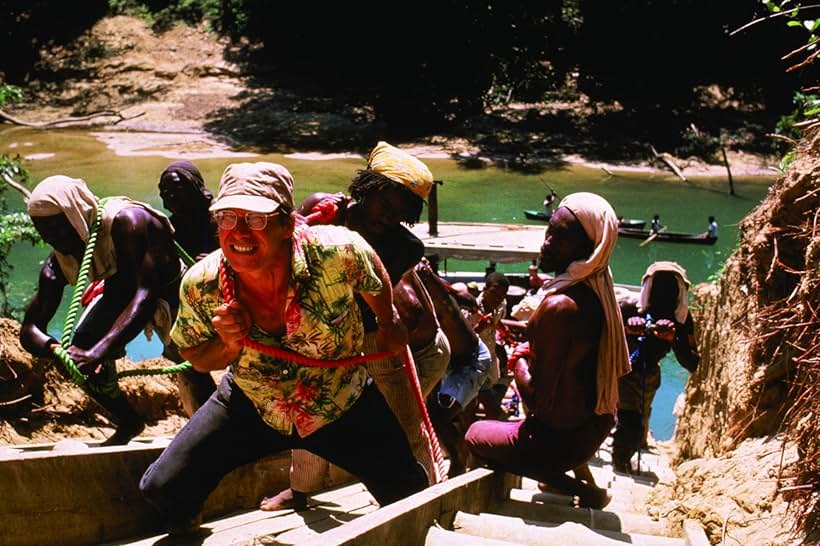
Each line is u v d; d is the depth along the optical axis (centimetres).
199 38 4697
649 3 4081
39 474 402
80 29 4700
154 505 405
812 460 408
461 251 1557
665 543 448
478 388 662
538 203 2956
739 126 3894
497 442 526
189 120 4038
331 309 379
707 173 3509
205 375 618
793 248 567
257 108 4147
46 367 692
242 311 365
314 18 4531
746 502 466
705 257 2448
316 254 372
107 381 555
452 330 649
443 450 746
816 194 552
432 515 411
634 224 2600
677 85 4066
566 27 4153
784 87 4081
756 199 3139
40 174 3112
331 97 4328
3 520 392
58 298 555
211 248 621
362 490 568
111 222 542
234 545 409
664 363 1736
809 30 625
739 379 609
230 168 362
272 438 405
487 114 4103
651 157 3666
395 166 521
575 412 505
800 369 525
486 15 4141
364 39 4491
